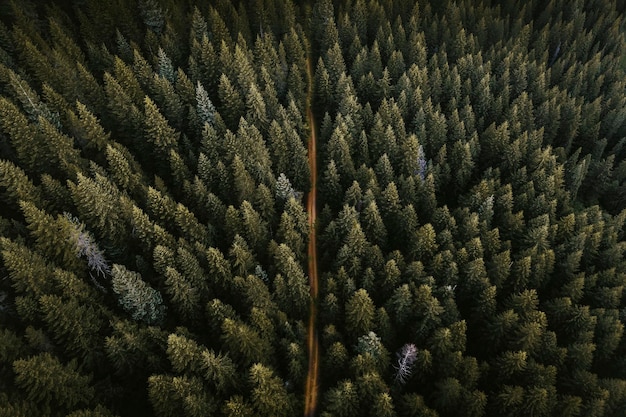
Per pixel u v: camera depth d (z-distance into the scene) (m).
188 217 50.53
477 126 78.44
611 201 73.56
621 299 54.00
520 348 44.97
